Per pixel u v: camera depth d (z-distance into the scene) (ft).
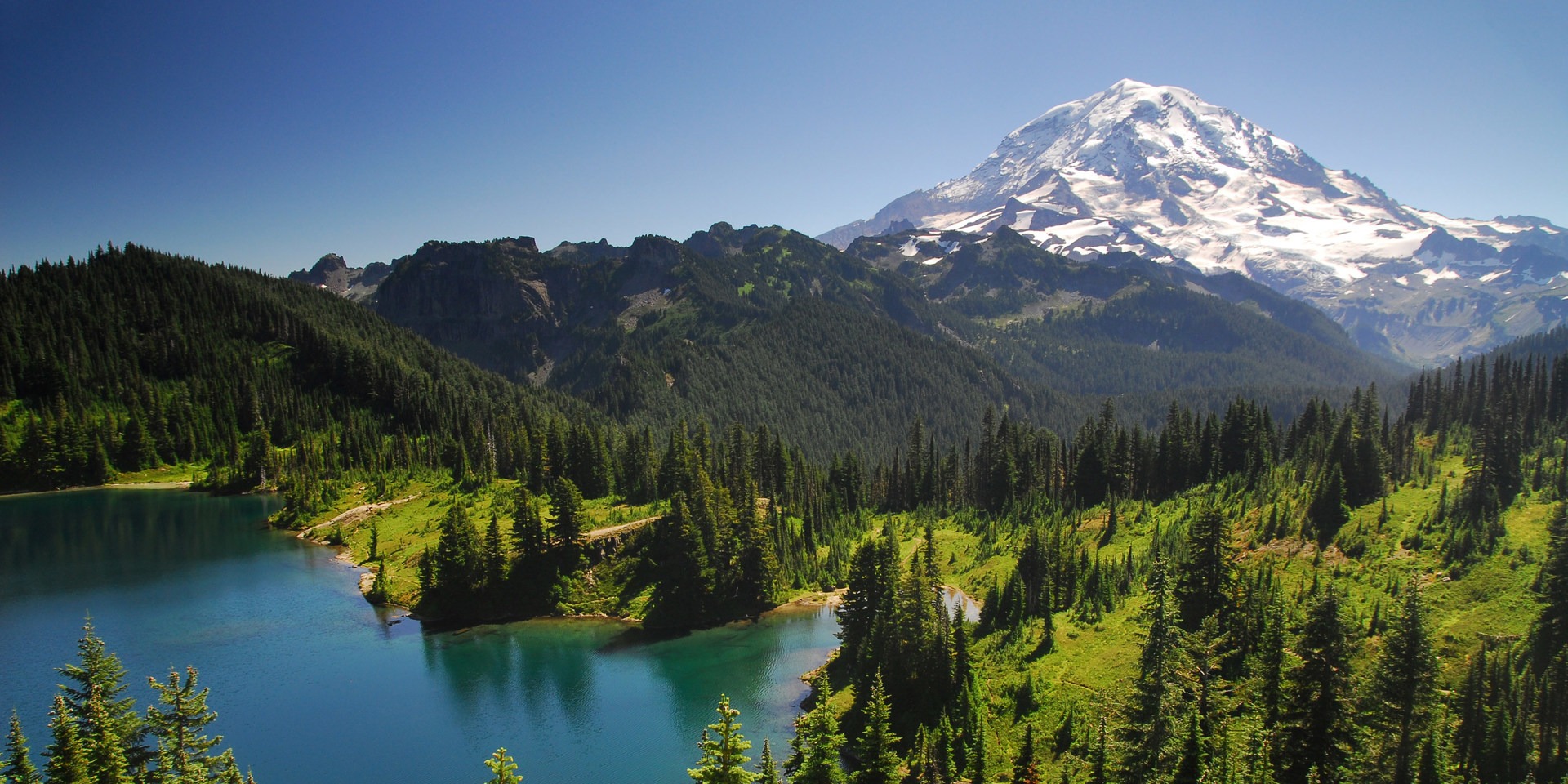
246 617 417.28
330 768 280.72
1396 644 209.05
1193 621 300.61
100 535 563.48
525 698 336.90
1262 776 192.24
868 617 358.84
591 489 598.34
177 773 190.70
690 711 327.67
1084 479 611.47
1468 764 228.63
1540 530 358.02
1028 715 282.15
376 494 612.29
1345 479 437.58
